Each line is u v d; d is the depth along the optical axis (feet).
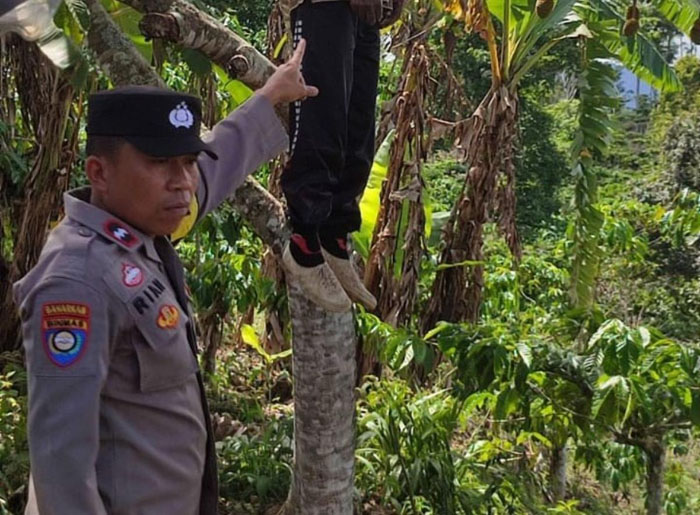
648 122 86.69
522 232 53.98
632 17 10.73
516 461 19.22
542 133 59.52
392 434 16.26
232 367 25.16
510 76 21.43
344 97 7.43
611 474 19.01
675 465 23.77
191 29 9.38
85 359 5.54
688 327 37.09
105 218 5.96
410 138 19.86
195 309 21.88
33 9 7.79
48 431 5.49
